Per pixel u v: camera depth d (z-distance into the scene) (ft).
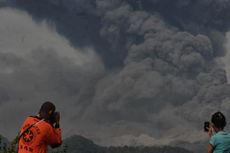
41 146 39.09
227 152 41.65
